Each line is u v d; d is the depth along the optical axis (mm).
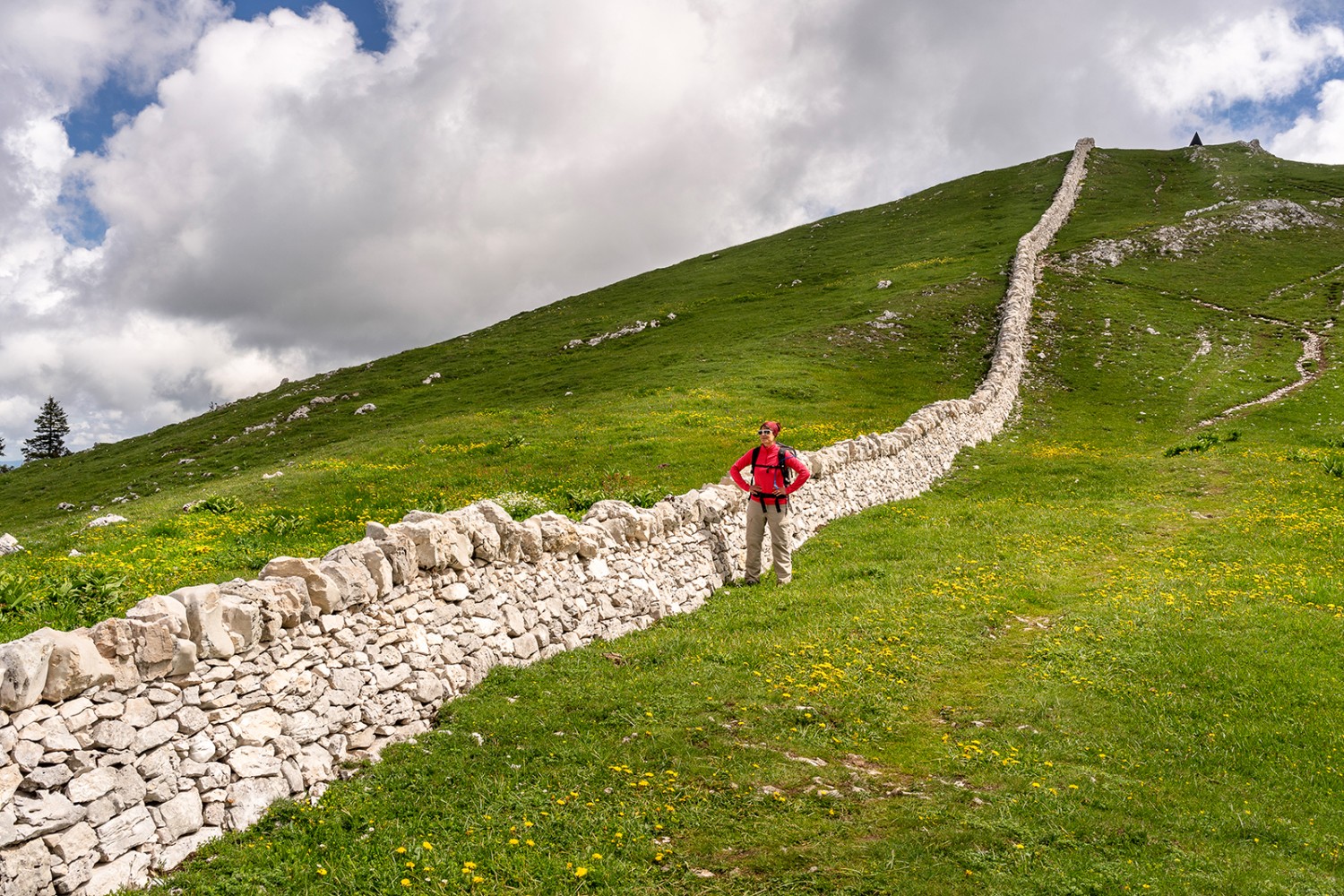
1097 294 55438
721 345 50781
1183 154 105188
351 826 7473
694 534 16078
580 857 7008
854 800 8172
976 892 6727
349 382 60531
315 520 21266
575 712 9852
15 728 6129
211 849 7020
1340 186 82062
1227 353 45531
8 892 5852
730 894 6637
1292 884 6988
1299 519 20141
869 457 23578
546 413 37656
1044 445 33125
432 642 10102
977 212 84938
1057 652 12367
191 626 7473
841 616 13859
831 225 96812
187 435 54812
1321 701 10680
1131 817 8039
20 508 44000
